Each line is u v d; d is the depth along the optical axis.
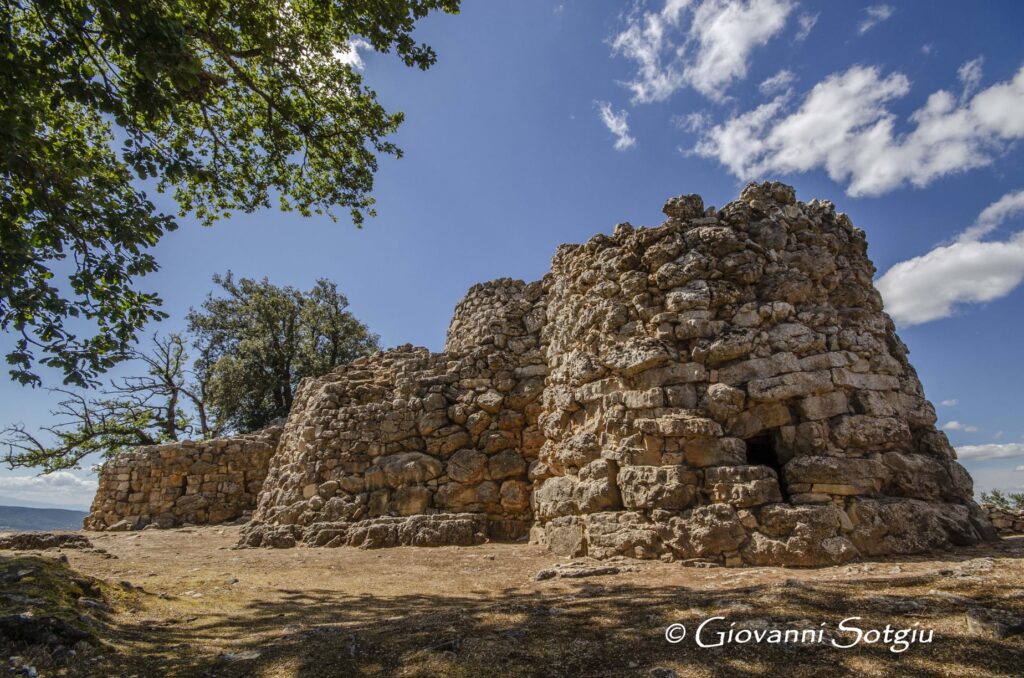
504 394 14.95
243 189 12.91
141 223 6.62
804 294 10.30
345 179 13.10
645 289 11.13
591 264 12.59
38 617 4.73
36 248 6.67
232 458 21.91
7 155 5.79
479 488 14.03
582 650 4.50
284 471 16.45
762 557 8.35
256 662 4.57
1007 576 5.75
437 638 4.90
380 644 4.86
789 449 9.38
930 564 7.44
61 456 27.80
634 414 10.39
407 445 14.86
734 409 9.69
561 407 12.44
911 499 8.95
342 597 7.34
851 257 11.34
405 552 12.01
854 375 9.69
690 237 10.99
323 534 13.64
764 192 11.21
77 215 6.53
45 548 11.64
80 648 4.64
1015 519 10.64
